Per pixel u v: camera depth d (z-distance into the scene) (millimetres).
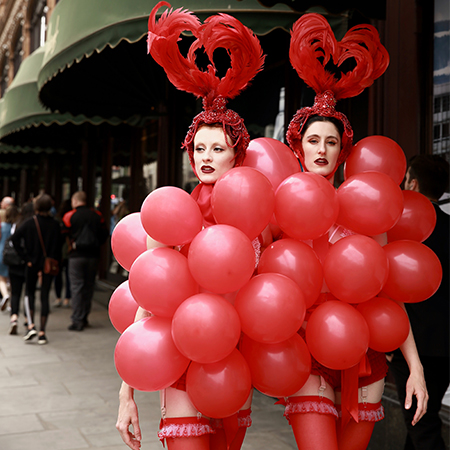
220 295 1839
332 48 2021
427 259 1983
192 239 1768
